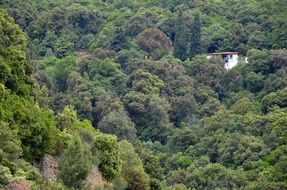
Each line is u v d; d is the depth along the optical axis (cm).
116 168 5766
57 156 5447
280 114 12288
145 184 6334
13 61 5719
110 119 12606
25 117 5122
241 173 10806
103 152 5678
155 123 13788
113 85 14900
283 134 11619
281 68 15312
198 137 12900
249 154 11350
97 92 13825
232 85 15475
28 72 6097
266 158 11138
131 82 14950
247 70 15750
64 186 4388
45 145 5231
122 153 6488
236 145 11762
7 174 4056
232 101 14775
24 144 5062
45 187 4250
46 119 5366
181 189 9469
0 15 6325
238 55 17500
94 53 16550
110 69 15262
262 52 16100
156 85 14812
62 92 14738
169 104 14400
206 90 15412
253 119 12488
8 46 5934
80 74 15425
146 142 13150
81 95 13650
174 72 15650
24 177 4172
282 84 14488
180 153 12338
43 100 7462
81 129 5688
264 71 15638
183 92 15038
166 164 12050
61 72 15675
